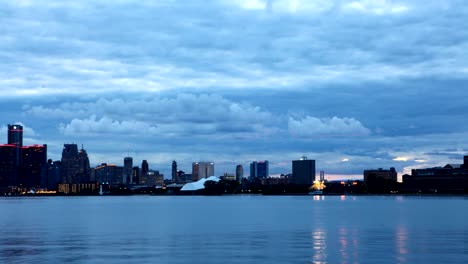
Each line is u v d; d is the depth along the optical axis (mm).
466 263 63625
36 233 104875
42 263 63812
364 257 67750
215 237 94188
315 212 196750
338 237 93062
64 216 178500
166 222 138750
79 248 78125
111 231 108938
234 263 63625
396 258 67062
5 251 74688
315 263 63469
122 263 63719
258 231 106750
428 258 67000
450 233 100375
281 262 64188
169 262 64375
